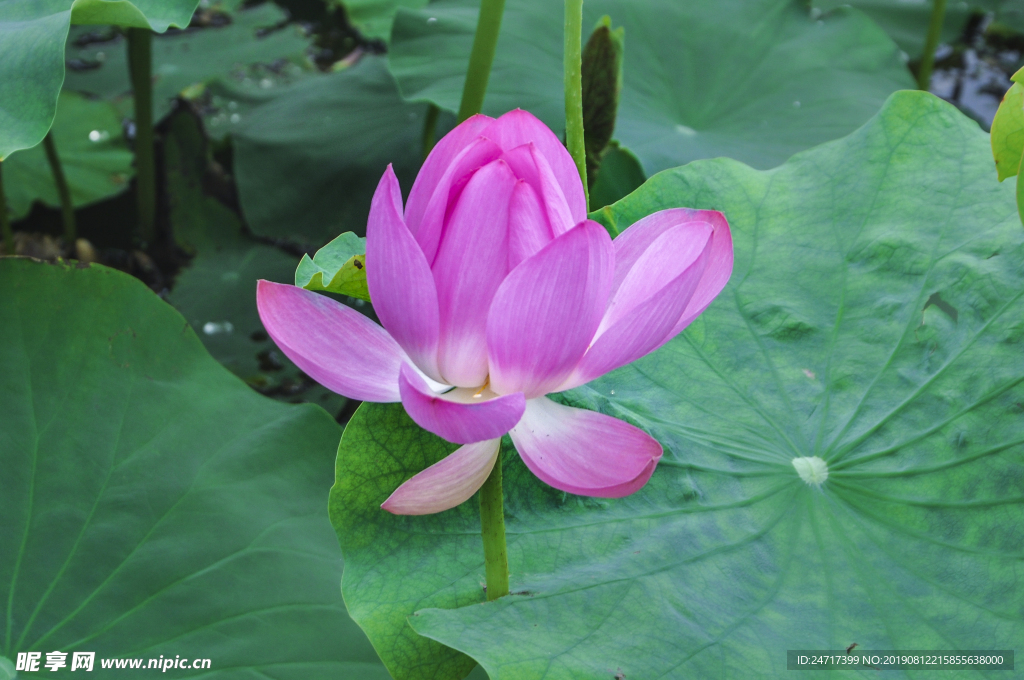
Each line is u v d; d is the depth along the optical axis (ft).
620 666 4.70
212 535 5.21
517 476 4.98
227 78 12.41
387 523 4.92
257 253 10.56
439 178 4.57
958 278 5.12
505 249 4.45
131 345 5.48
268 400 5.70
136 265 10.43
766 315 5.20
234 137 10.34
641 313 4.48
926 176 5.27
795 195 5.33
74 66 13.05
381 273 4.47
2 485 5.18
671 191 5.31
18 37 5.26
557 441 4.54
